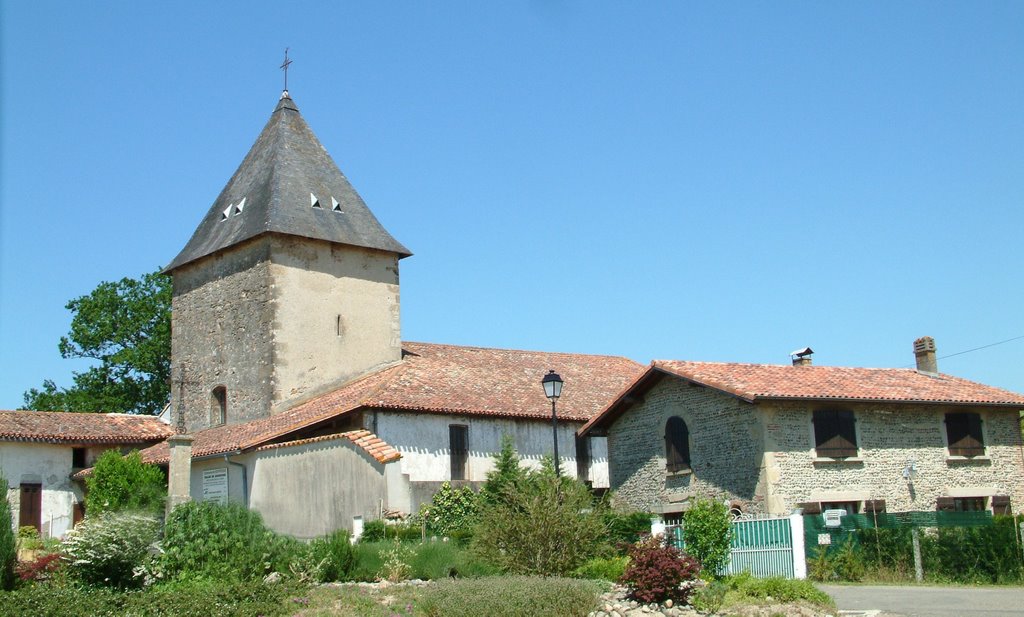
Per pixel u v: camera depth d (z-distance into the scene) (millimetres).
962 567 21141
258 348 32750
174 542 19609
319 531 25469
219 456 28734
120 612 16266
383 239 35625
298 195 34406
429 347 36500
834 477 24297
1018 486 26781
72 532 19484
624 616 15852
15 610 16125
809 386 24938
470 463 29031
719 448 24828
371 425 27453
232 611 16516
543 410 30969
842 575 21453
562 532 19016
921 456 25547
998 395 27047
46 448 34438
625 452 27562
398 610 16125
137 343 48000
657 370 26094
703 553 19078
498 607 15086
